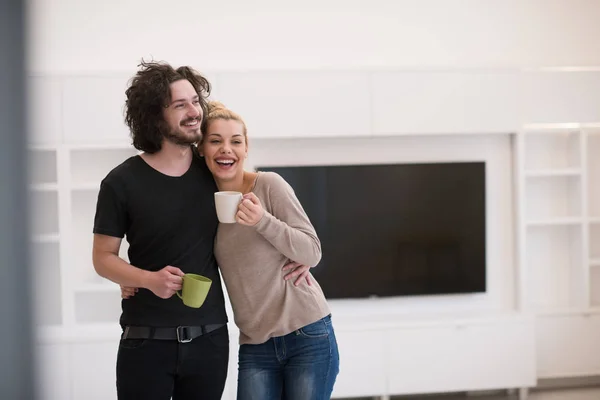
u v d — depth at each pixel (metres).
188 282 2.52
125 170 2.67
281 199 2.78
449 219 5.79
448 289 5.81
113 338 5.22
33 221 0.52
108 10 5.57
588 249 5.84
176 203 2.67
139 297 2.66
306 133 5.44
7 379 0.49
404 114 5.51
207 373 2.73
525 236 5.77
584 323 5.81
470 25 5.84
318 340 2.81
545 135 6.02
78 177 5.59
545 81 5.76
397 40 5.79
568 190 6.04
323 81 5.43
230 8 5.65
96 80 5.27
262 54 5.69
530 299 6.06
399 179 5.73
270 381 2.84
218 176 2.78
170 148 2.69
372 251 5.74
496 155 5.84
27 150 0.50
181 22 5.62
